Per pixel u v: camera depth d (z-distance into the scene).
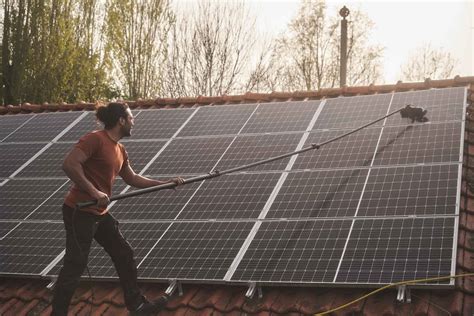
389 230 8.70
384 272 8.23
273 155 10.55
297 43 44.31
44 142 12.15
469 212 9.11
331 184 9.67
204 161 10.72
